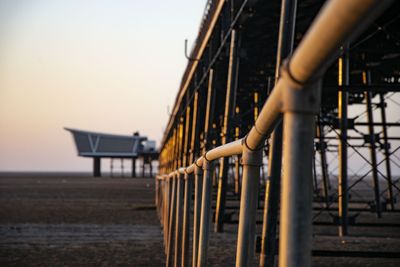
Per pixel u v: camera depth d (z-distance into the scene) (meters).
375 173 19.47
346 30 0.99
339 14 0.97
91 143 129.50
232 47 13.63
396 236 14.12
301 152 1.26
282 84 1.31
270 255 9.12
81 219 19.72
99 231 15.75
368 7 0.90
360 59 16.05
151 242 13.25
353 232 14.97
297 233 1.25
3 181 83.81
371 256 9.09
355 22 0.96
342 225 13.89
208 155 3.61
